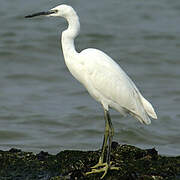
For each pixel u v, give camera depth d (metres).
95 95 9.81
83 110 16.64
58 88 18.83
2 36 24.06
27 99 17.59
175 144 13.96
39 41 23.50
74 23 9.74
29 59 21.80
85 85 9.90
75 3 28.95
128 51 22.58
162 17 27.00
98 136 14.50
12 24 25.50
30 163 9.49
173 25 25.77
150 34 24.53
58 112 16.44
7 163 9.51
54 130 14.88
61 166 9.31
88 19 26.53
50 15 9.83
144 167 9.09
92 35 24.38
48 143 13.64
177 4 29.00
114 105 9.74
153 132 14.80
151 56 22.11
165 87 18.91
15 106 16.83
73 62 9.77
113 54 22.38
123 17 26.95
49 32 24.62
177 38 24.03
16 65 21.12
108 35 24.36
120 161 9.43
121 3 29.39
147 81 19.62
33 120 15.66
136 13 27.56
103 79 9.54
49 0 28.95
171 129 15.09
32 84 19.19
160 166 9.13
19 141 13.83
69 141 13.88
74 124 15.41
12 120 15.59
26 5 28.03
